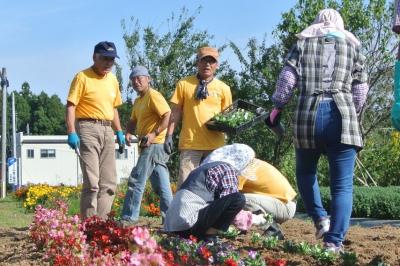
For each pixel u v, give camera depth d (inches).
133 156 1795.0
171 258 188.1
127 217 339.3
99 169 311.3
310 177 241.1
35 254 246.2
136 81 346.3
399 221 522.9
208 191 249.3
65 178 2274.9
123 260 174.7
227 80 947.3
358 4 787.4
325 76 229.8
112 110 315.0
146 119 344.5
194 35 1021.8
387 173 782.5
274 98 236.1
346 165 227.8
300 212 572.7
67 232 230.1
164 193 343.9
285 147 814.5
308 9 797.2
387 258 227.1
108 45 305.3
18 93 3858.3
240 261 210.2
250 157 258.2
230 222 247.0
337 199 227.3
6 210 651.5
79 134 305.9
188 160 304.5
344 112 225.1
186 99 306.5
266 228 283.9
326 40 233.0
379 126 858.1
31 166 2255.2
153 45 1011.3
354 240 283.6
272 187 294.7
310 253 232.8
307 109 228.8
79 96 304.8
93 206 305.9
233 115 302.5
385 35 799.1
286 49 846.5
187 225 245.9
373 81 819.4
